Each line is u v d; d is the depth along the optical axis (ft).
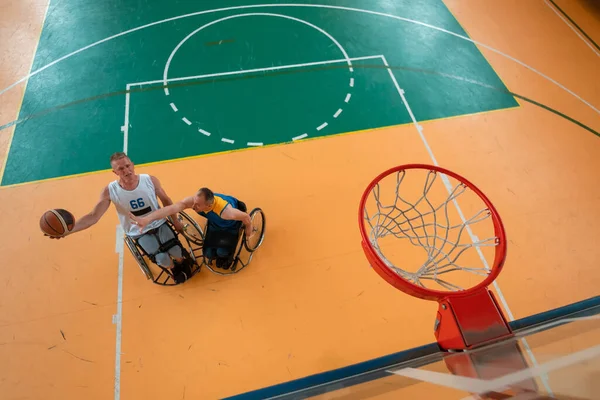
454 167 19.80
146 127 20.34
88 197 18.24
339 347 15.12
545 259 17.35
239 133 20.35
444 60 23.82
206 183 18.78
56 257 16.72
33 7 25.12
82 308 15.66
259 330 15.38
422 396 9.05
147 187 13.50
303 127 20.71
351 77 22.71
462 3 26.96
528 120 21.71
